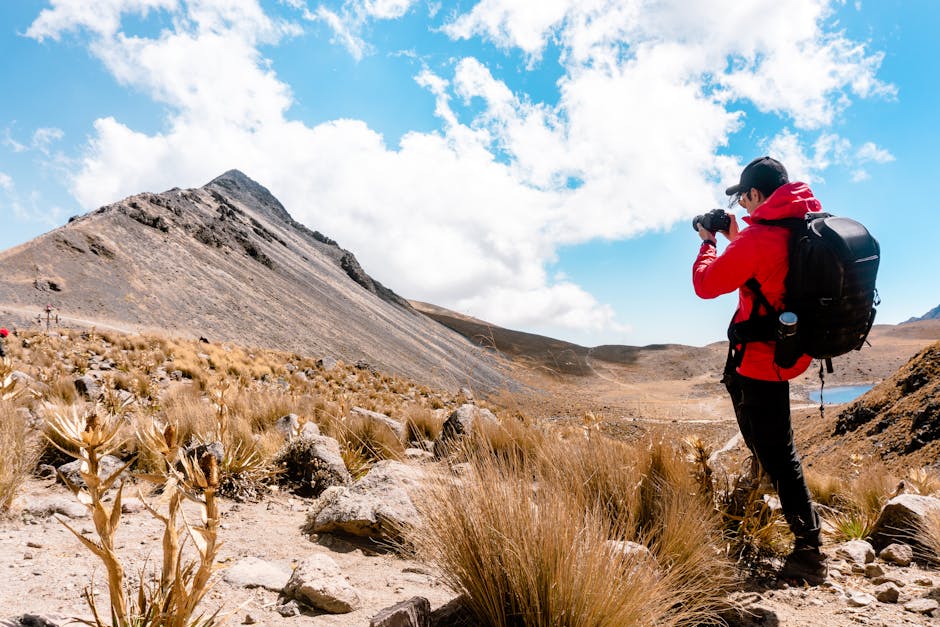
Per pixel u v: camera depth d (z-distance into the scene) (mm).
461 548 2227
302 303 105375
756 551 3277
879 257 2697
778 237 2773
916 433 17188
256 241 134125
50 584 2307
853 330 2664
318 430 7180
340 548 3361
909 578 3070
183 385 12086
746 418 3271
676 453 3432
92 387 10680
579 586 2006
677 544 2719
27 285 52406
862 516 4391
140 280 67500
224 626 2088
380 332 120688
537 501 2434
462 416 5230
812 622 2451
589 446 3406
